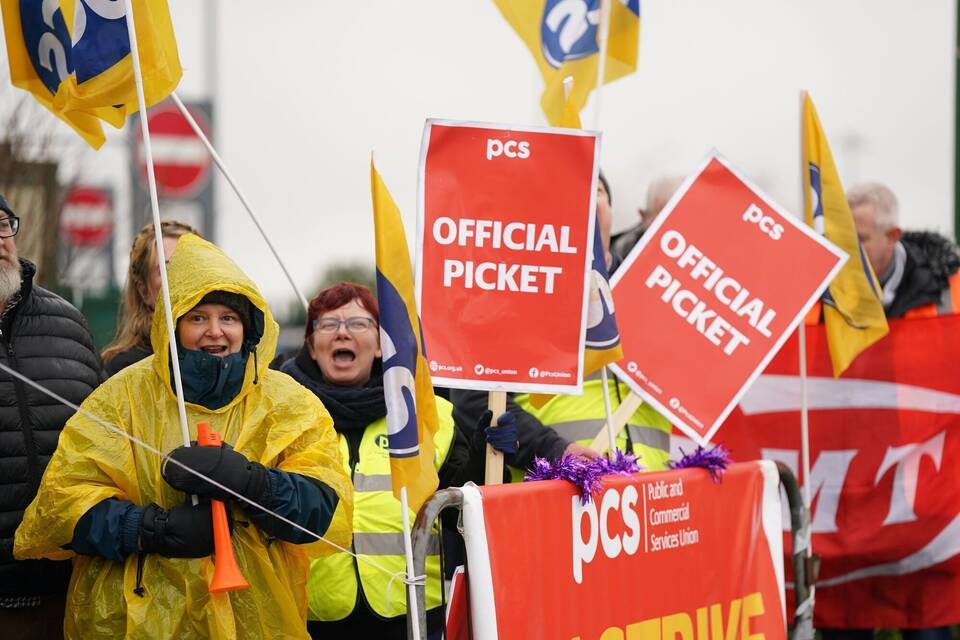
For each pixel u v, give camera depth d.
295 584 4.25
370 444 5.08
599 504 4.57
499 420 4.65
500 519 4.14
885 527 7.45
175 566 3.99
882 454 7.48
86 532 3.94
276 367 6.16
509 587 4.14
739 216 5.57
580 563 4.46
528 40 5.93
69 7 4.32
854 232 6.17
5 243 4.60
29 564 4.63
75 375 4.81
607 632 4.57
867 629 7.57
